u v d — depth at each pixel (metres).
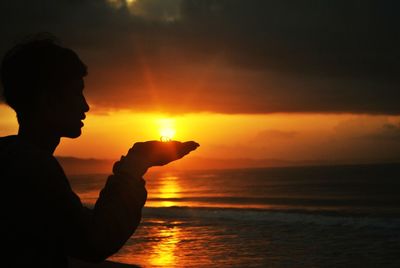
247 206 40.19
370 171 140.75
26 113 1.25
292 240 17.95
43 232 1.13
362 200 46.22
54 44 1.28
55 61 1.24
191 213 29.80
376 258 14.36
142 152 1.26
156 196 59.69
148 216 28.39
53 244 1.15
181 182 117.12
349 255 14.88
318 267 13.14
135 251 15.73
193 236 19.38
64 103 1.26
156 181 129.88
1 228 1.11
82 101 1.30
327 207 38.94
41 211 1.11
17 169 1.12
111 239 1.14
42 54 1.24
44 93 1.24
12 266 1.12
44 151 1.19
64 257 1.20
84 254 1.14
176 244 17.22
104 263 11.52
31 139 1.25
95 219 1.15
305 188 69.12
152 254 15.13
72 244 1.13
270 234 19.67
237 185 88.62
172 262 13.79
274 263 13.71
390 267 13.05
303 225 22.38
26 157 1.14
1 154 1.16
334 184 77.50
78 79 1.29
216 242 17.62
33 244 1.13
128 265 11.41
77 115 1.28
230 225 22.95
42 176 1.12
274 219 25.16
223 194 61.81
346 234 19.39
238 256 14.73
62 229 1.12
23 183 1.11
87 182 124.12
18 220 1.11
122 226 1.16
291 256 14.74
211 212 30.20
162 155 1.25
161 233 20.45
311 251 15.53
